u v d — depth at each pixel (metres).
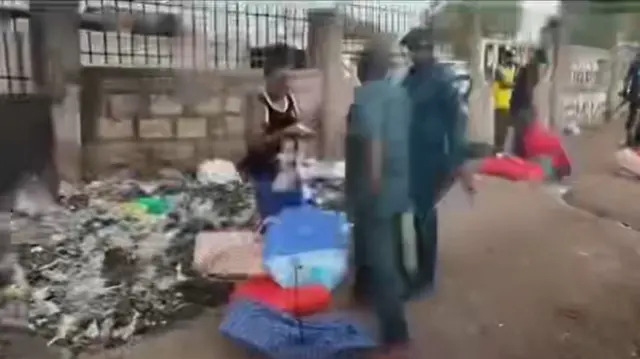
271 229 2.95
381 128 2.44
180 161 4.52
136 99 4.56
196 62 4.72
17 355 2.20
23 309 2.54
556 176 4.31
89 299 2.64
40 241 3.20
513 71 4.70
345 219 2.67
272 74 4.56
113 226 3.44
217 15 4.82
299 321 2.35
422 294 2.51
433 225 2.60
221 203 3.67
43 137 4.15
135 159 4.47
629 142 4.81
